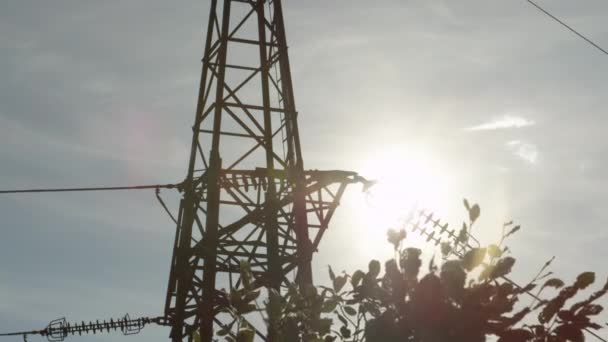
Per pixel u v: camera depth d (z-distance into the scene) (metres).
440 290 7.13
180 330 25.53
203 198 25.61
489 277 7.15
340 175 24.34
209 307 23.62
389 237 7.62
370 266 8.23
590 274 7.02
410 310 7.20
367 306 8.00
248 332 8.16
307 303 8.43
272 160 26.03
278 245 25.02
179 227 25.95
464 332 7.04
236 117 26.33
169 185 25.88
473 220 7.41
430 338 7.09
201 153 26.22
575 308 7.00
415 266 7.37
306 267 24.39
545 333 7.06
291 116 27.02
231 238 24.58
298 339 8.34
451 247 7.44
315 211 24.88
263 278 24.25
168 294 26.11
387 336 7.21
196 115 27.16
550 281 7.08
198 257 24.94
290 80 27.42
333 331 8.37
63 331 25.45
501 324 7.05
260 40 27.98
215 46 27.77
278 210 24.69
